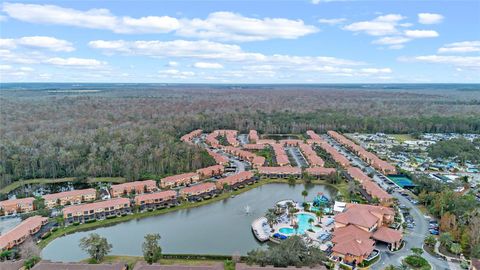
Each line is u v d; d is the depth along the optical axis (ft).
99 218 522.88
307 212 547.08
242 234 478.59
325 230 480.64
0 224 507.71
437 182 617.62
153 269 351.05
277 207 552.41
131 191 630.33
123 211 549.13
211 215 547.49
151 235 397.19
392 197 567.59
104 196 619.67
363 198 599.98
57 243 456.04
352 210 485.56
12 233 447.01
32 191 652.07
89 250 394.11
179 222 520.42
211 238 465.88
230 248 436.76
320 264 377.09
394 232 434.30
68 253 429.38
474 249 387.34
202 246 442.09
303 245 385.91
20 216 534.78
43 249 438.81
